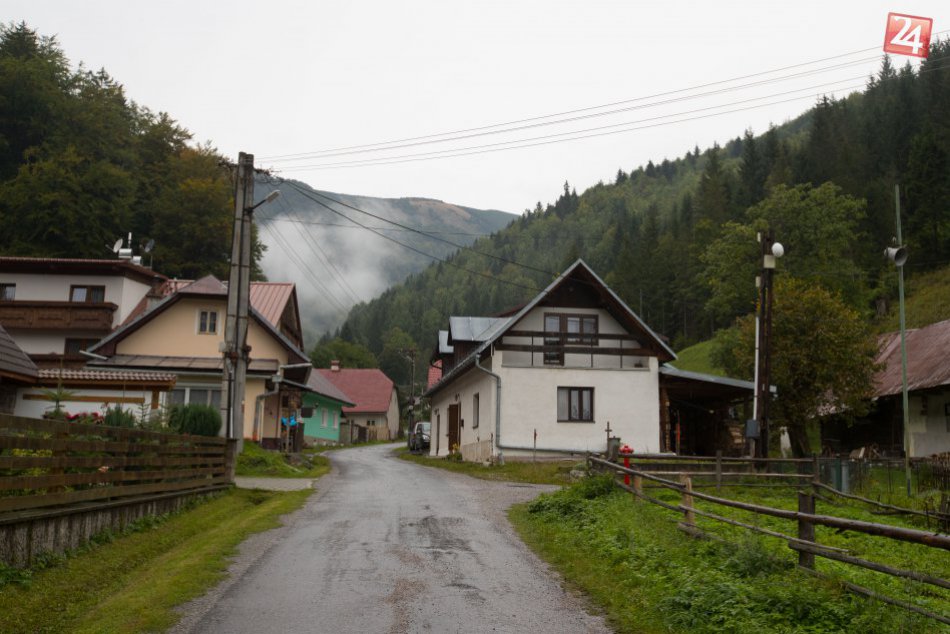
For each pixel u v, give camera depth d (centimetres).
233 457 1889
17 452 908
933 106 9544
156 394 2197
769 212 5491
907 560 1161
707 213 10175
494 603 830
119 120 6334
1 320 3981
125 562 985
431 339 15138
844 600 707
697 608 736
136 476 1222
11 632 660
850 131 10756
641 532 1136
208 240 5938
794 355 3039
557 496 1588
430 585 906
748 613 693
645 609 779
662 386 3084
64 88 6144
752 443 2289
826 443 4309
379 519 1444
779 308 3117
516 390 2956
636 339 3095
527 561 1066
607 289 3064
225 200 5966
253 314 3359
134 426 1619
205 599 830
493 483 2305
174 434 1462
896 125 9538
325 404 5622
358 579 933
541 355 3095
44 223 4812
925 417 3403
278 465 2442
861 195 7950
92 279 4178
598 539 1125
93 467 1069
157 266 5712
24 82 5388
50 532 895
